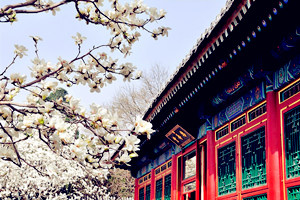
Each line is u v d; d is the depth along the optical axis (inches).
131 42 195.3
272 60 290.0
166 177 602.9
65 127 149.3
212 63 318.7
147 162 759.1
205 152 447.8
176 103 429.4
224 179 374.0
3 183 713.6
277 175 270.4
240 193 332.5
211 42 289.7
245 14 235.8
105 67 192.5
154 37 191.0
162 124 508.7
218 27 271.0
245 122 341.4
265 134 300.0
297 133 257.3
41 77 172.9
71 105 158.7
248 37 261.7
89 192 1215.6
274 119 285.9
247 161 329.4
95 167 160.9
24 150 727.1
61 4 172.2
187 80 360.2
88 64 194.2
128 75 197.0
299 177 246.4
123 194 1362.0
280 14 227.8
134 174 864.3
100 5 181.9
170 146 585.3
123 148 156.2
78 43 187.0
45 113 151.8
